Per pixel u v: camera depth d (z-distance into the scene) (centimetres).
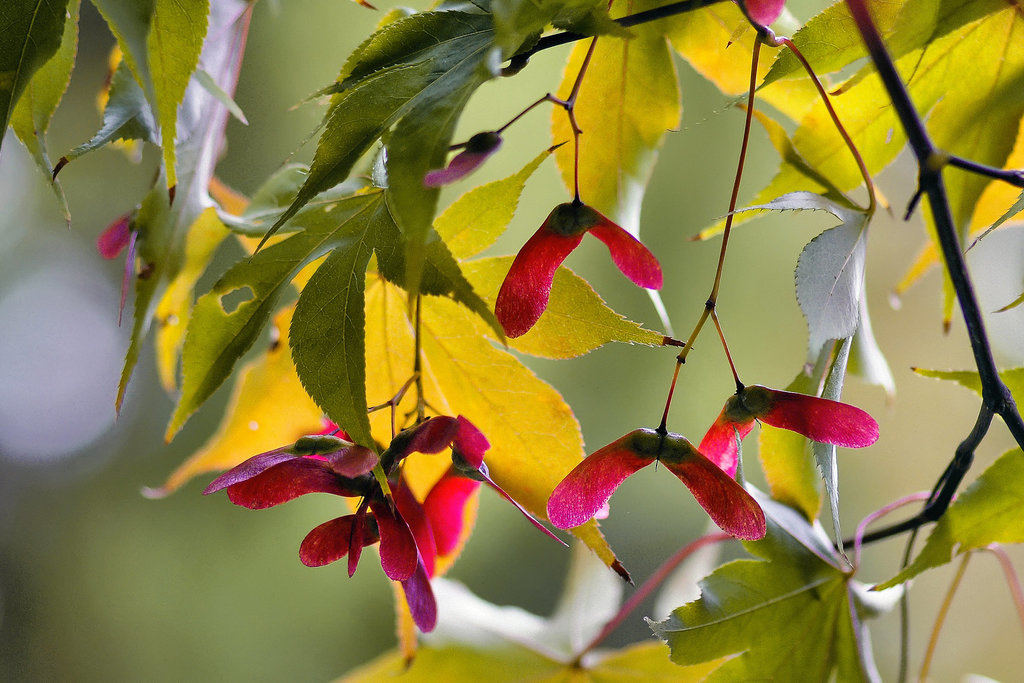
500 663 74
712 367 163
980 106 67
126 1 62
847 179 68
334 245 63
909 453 168
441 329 66
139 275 68
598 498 61
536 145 156
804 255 61
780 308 165
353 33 168
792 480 68
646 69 67
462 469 62
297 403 72
